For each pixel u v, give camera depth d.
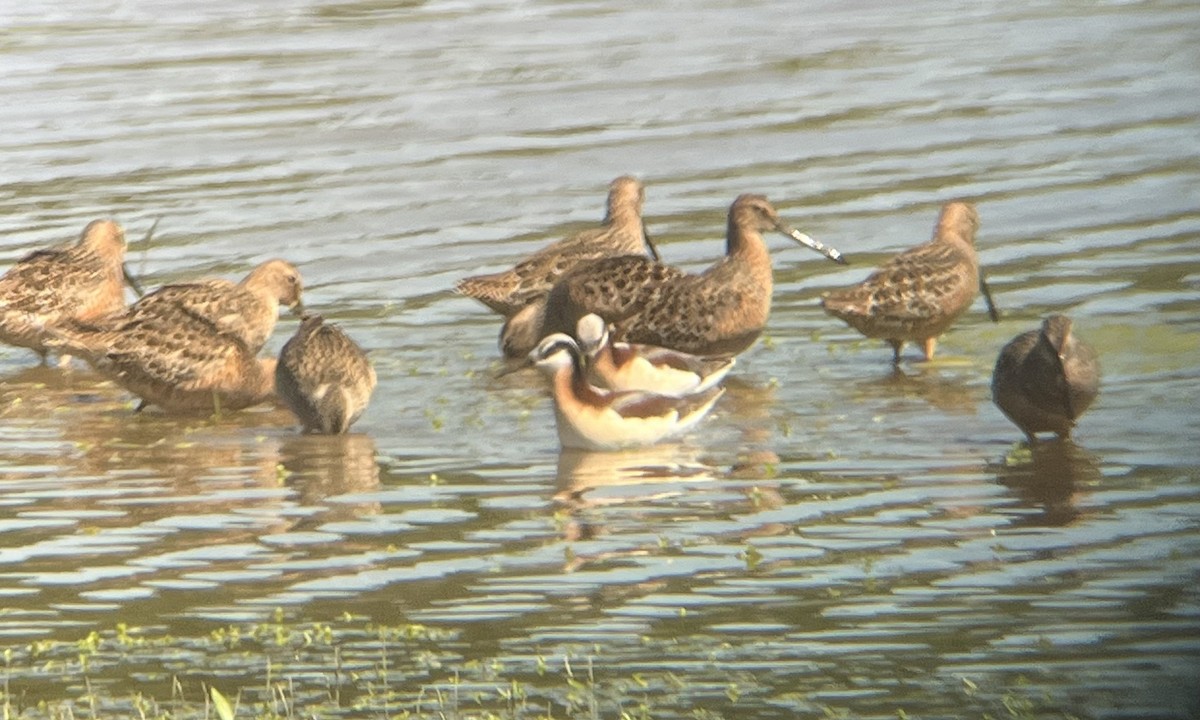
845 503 13.10
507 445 14.94
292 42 30.45
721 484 13.66
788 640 10.75
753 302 17.28
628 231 19.16
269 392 16.66
